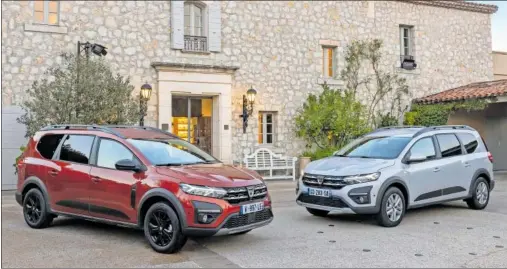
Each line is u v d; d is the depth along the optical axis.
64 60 13.55
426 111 18.47
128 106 11.98
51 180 7.78
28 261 6.00
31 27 13.24
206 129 15.92
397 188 8.38
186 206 6.24
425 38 19.72
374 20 18.64
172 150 7.46
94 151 7.45
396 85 18.86
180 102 15.55
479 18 21.11
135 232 7.72
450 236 7.52
